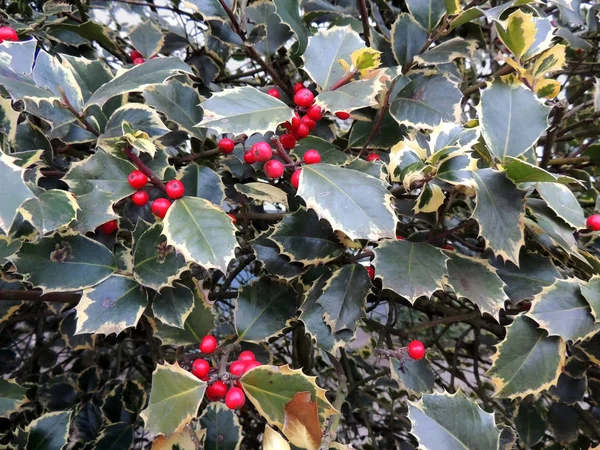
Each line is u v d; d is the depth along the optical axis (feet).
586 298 0.75
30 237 0.71
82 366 1.49
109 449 1.13
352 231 0.67
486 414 0.69
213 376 0.74
